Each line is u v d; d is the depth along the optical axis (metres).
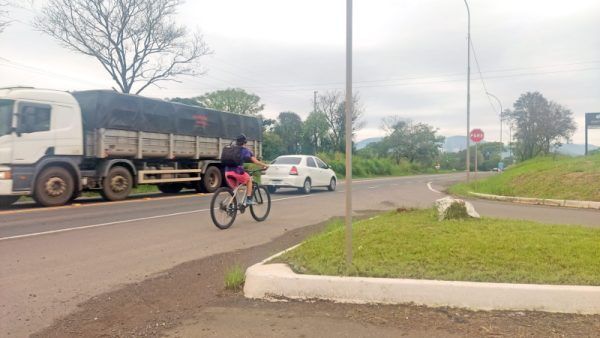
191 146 18.72
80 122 14.59
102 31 29.14
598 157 21.78
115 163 15.84
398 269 5.26
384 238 6.84
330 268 5.32
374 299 4.83
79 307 4.91
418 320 4.39
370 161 57.22
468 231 7.24
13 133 12.99
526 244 6.29
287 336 4.08
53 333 4.24
